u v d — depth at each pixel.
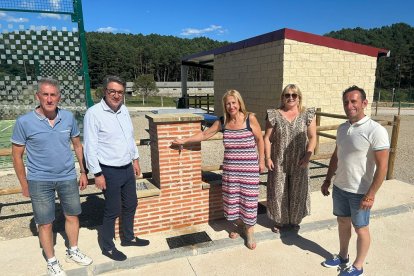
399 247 3.58
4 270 3.18
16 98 7.71
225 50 12.95
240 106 3.37
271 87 9.88
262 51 10.27
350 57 9.88
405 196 5.05
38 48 7.46
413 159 7.90
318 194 5.23
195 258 3.41
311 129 3.53
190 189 3.99
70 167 2.97
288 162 3.58
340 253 3.24
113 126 3.03
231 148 3.45
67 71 7.68
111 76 2.98
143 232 3.85
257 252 3.52
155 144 3.86
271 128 3.58
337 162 3.12
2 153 4.16
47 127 2.78
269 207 3.78
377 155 2.57
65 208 3.07
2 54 7.34
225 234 3.86
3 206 4.97
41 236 2.99
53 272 3.05
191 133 3.86
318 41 9.39
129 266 3.24
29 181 2.84
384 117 19.30
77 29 7.52
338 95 9.99
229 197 3.56
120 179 3.13
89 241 3.70
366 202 2.67
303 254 3.47
